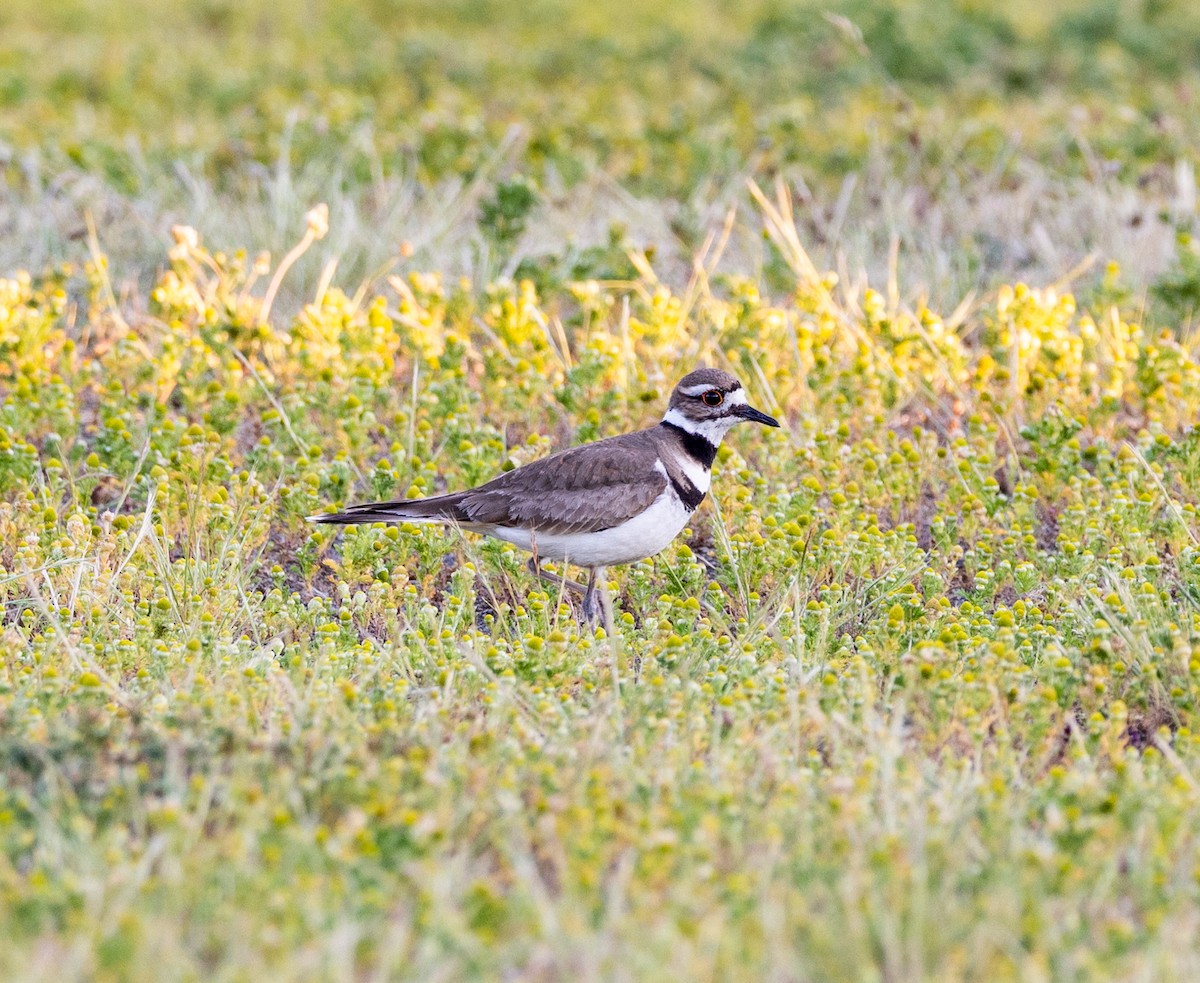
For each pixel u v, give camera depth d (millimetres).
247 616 11195
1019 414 14789
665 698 9477
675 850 7652
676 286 17969
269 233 18297
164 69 27812
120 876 7230
